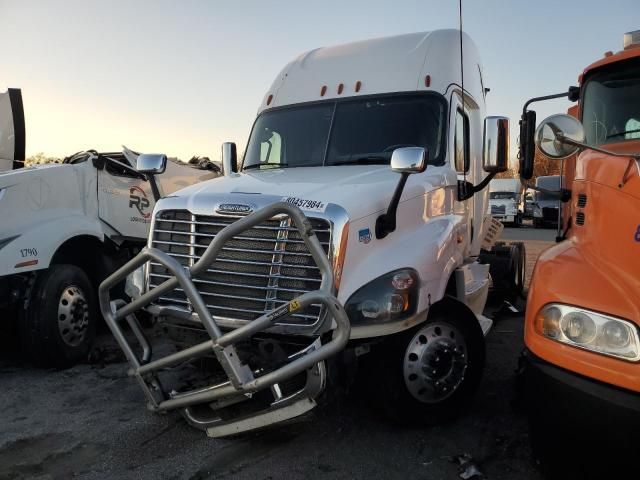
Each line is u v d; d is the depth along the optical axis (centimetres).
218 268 379
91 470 370
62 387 523
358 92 540
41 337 554
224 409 379
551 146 361
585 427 283
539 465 329
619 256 311
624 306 285
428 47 548
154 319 444
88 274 678
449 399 424
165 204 411
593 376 282
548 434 304
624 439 272
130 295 421
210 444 402
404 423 409
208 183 447
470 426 423
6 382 540
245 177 467
